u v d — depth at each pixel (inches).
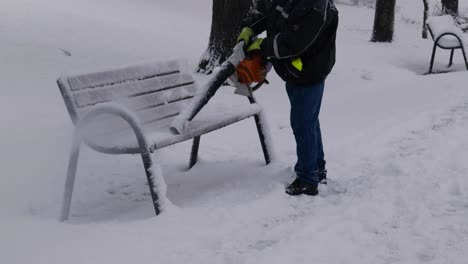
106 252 128.9
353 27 657.0
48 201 160.7
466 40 388.8
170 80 182.1
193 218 148.4
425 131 223.6
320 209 158.1
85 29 416.8
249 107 183.9
